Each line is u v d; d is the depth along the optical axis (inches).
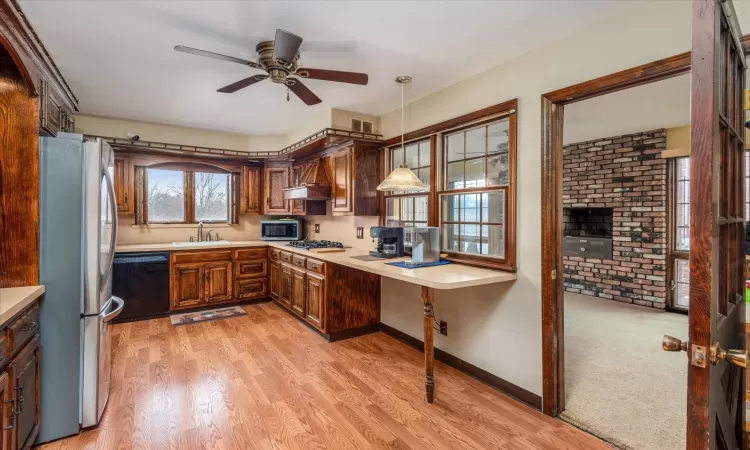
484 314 104.3
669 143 176.9
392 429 81.6
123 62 100.6
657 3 69.4
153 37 86.2
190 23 79.7
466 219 116.5
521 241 94.2
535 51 90.8
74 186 79.4
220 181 203.5
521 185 94.1
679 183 177.6
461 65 101.2
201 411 87.7
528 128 92.4
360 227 159.9
